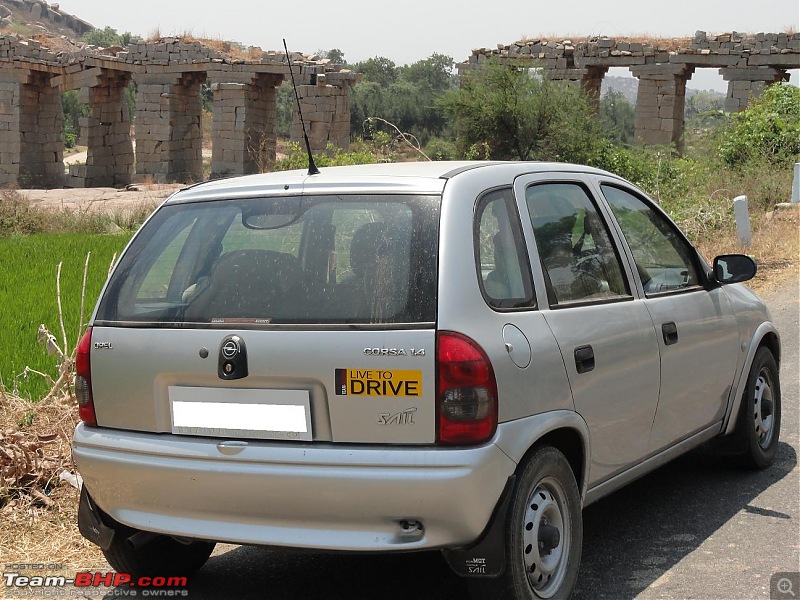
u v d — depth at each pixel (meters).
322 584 4.62
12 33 46.81
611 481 4.66
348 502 3.70
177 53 45.91
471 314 3.78
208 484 3.88
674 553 4.83
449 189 4.06
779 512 5.39
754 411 6.04
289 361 3.78
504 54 45.62
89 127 46.69
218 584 4.67
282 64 44.31
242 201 4.38
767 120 25.86
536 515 3.99
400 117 86.81
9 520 5.33
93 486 4.20
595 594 4.36
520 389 3.87
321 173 4.47
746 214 15.44
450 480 3.61
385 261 3.87
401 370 3.67
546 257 4.39
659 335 4.97
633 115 75.69
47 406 6.54
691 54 42.22
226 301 4.00
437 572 4.73
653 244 5.40
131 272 4.33
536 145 29.92
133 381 4.08
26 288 12.48
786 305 11.69
